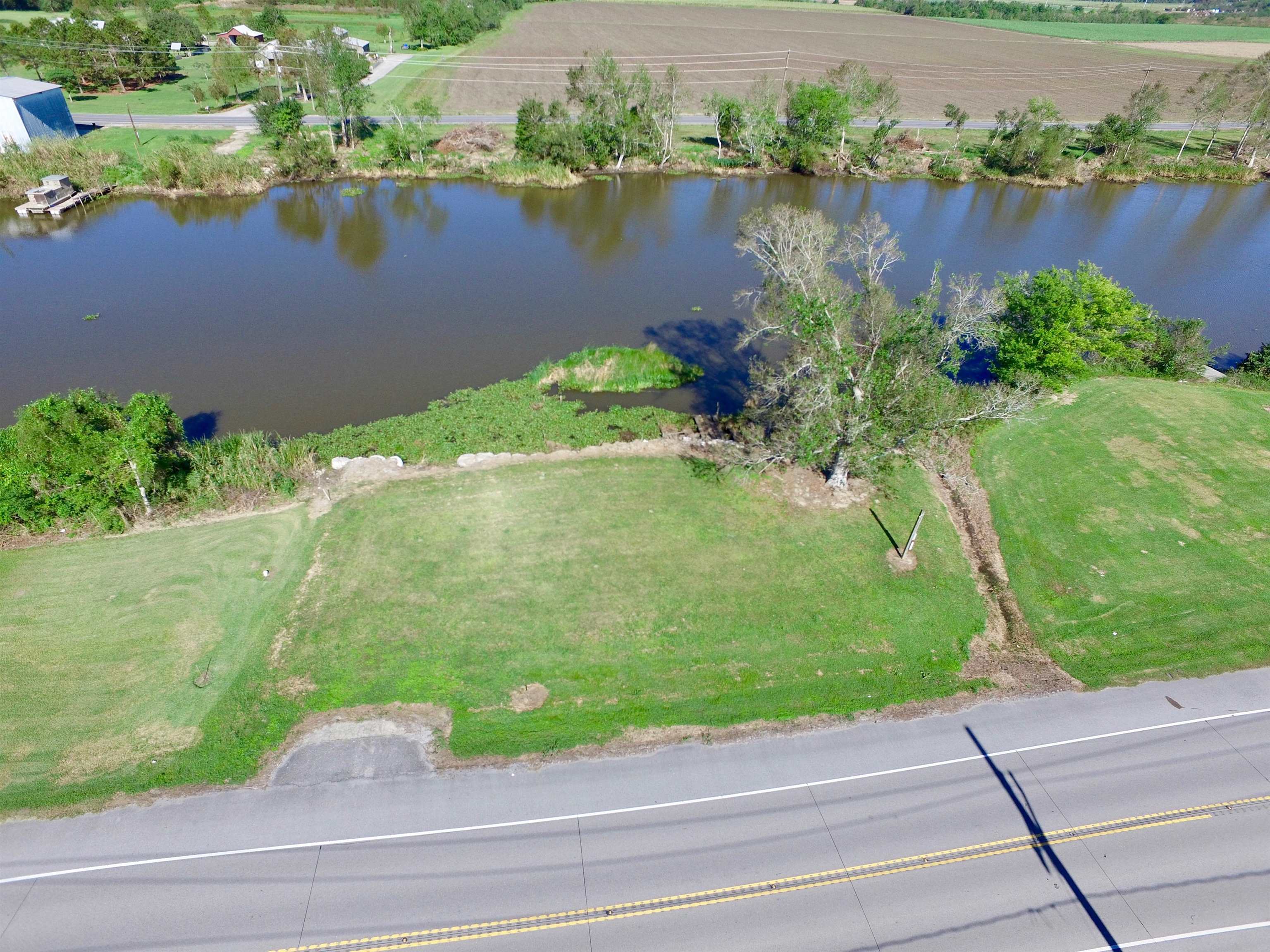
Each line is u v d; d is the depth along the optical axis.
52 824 20.69
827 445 32.16
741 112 87.69
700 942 19.03
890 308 31.75
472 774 22.55
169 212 70.06
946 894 20.28
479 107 97.75
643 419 40.50
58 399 30.11
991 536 33.25
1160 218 79.19
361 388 43.47
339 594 28.14
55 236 63.59
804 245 32.28
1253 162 94.31
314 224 69.44
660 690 25.31
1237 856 21.47
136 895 19.28
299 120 77.69
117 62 96.00
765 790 22.53
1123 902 20.28
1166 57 169.38
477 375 45.22
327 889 19.66
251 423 39.84
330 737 23.38
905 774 23.19
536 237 68.19
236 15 133.62
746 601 28.70
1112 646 28.00
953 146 93.44
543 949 18.77
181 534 30.86
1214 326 56.06
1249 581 30.88
